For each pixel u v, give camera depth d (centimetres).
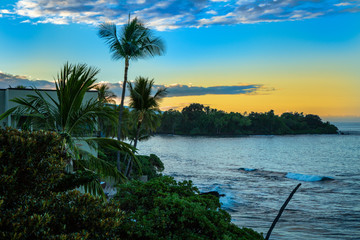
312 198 3703
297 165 7475
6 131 453
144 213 647
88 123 965
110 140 950
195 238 567
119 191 725
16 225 375
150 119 2538
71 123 930
